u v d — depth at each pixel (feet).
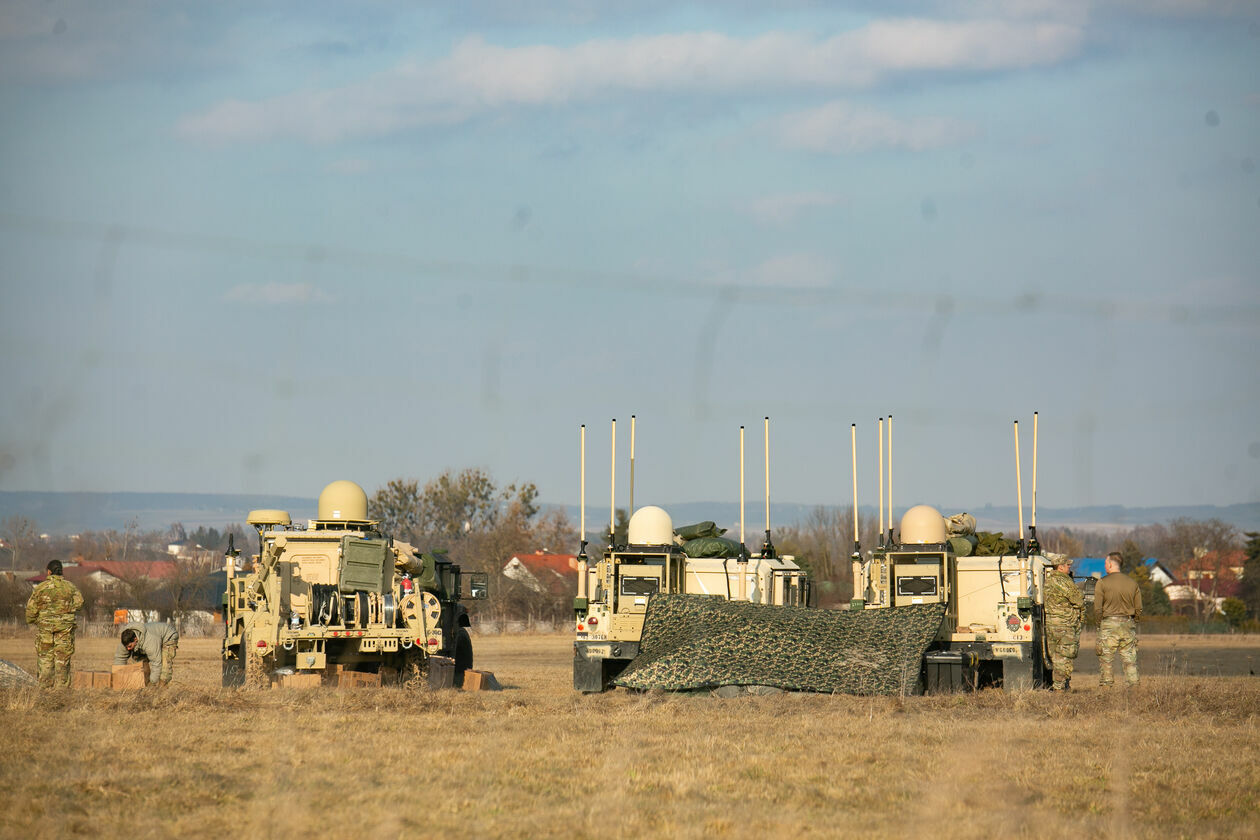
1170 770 108.68
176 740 119.55
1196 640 495.41
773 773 105.19
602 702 164.76
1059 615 193.67
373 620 191.62
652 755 114.01
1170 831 86.58
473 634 544.62
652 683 177.58
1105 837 84.33
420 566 202.90
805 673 178.70
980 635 193.16
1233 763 112.47
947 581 203.21
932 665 189.16
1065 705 159.43
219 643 424.46
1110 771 107.76
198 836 82.48
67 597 179.32
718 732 131.85
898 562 207.21
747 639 183.32
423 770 104.68
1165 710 155.74
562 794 95.55
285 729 129.49
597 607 202.08
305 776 101.14
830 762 111.34
